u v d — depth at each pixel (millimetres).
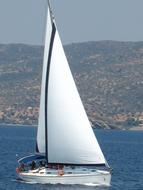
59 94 129500
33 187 123562
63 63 130250
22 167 130250
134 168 182000
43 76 130875
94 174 125750
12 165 178125
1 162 188250
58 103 129250
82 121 127812
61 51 130250
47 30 130500
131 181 146125
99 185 126250
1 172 156875
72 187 123562
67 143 127438
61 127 128125
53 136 128125
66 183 125500
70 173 125875
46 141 128250
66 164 127312
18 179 133625
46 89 130125
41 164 129250
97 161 126688
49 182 126250
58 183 125875
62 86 129625
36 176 127312
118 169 176375
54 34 130125
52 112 129125
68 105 128875
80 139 127312
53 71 130000
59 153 127562
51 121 128875
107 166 127312
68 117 128250
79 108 128500
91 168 135000
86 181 125625
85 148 127188
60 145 127688
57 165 127562
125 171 170375
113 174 159875
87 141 127188
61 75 129875
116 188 131125
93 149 126938
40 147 129375
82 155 127062
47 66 130250
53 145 127938
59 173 125625
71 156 127188
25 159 129875
